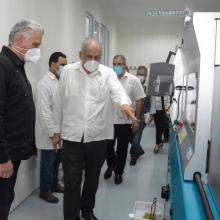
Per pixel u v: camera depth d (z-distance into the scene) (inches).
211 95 46.1
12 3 99.3
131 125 133.7
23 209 109.3
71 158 90.8
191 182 47.1
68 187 92.0
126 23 357.4
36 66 121.2
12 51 64.9
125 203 119.0
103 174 152.5
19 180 111.3
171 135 100.1
